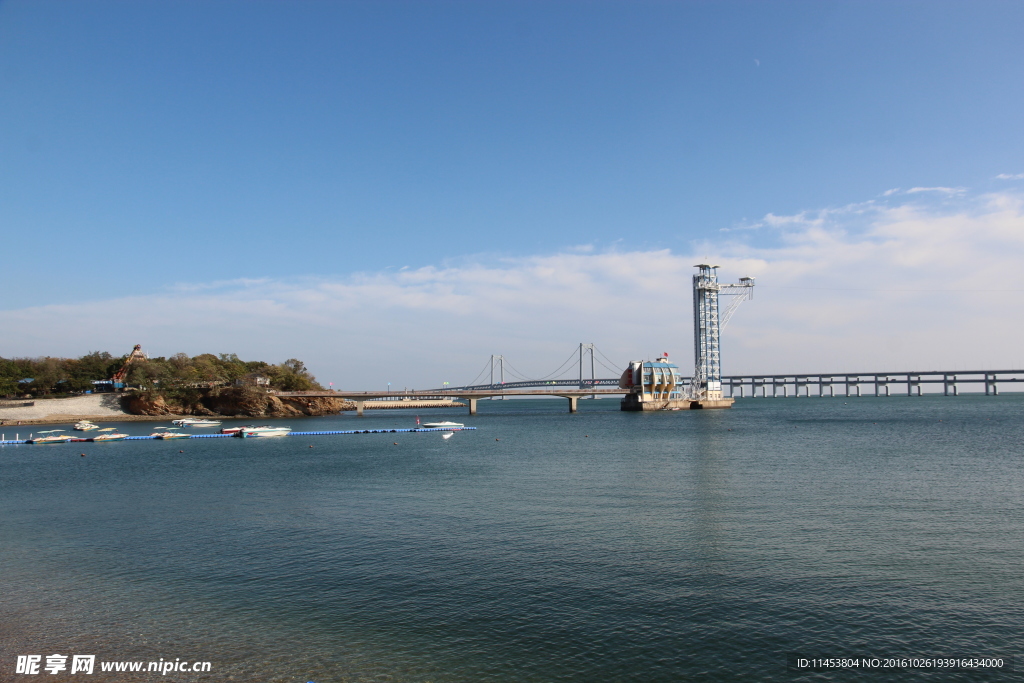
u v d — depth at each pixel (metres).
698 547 42.19
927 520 49.44
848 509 53.75
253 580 36.94
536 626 30.19
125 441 141.12
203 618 31.59
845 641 28.42
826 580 35.62
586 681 25.45
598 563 39.00
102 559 41.41
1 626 30.89
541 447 115.62
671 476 73.88
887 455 93.00
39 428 186.12
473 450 112.38
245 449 119.56
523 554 41.12
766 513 52.38
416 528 48.59
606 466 84.44
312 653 27.84
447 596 34.00
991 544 42.38
